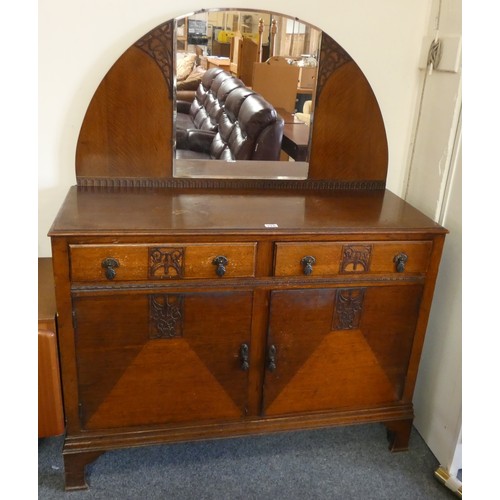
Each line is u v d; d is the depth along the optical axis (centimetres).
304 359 158
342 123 178
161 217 144
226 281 144
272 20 164
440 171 171
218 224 141
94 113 162
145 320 143
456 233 166
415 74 181
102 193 163
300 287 149
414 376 170
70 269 134
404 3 172
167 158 171
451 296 170
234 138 173
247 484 163
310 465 172
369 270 151
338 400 168
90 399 149
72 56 159
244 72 167
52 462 167
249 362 155
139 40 158
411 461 176
